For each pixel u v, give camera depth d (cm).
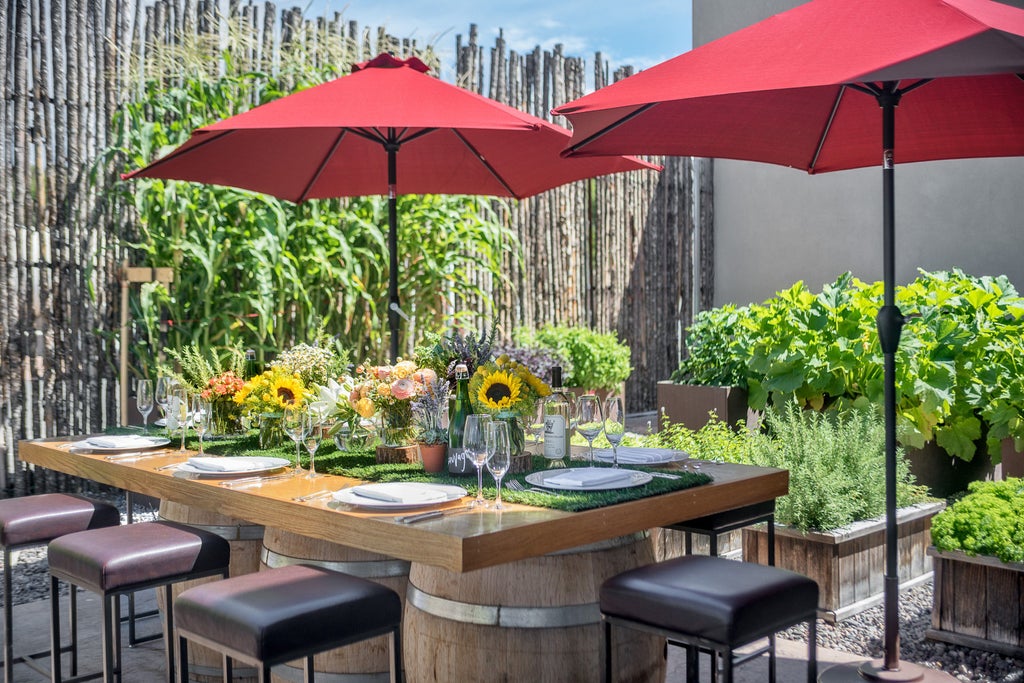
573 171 432
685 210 965
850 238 904
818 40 249
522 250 804
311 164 438
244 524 309
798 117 343
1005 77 310
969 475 506
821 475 372
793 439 403
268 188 446
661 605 222
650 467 289
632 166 414
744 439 445
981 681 301
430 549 204
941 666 315
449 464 276
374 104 329
